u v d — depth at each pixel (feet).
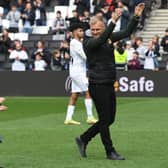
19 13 208.13
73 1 217.77
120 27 183.01
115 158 68.80
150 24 204.54
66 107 138.10
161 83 162.50
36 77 168.45
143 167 64.49
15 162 68.23
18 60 180.86
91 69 68.54
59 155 72.84
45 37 201.05
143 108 131.44
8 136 89.30
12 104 145.89
